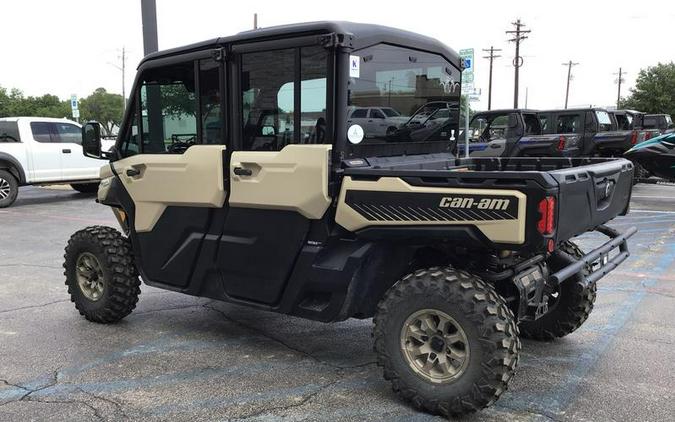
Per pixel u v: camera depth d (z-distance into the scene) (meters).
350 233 3.80
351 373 4.08
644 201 12.95
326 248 3.83
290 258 3.96
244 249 4.17
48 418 3.45
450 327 3.38
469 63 10.14
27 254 8.36
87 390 3.84
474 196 3.19
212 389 3.83
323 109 3.72
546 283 3.54
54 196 16.05
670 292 5.94
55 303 5.88
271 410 3.53
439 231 3.33
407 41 4.17
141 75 4.68
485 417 3.40
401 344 3.48
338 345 4.64
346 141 3.75
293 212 3.89
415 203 3.39
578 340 4.65
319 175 3.68
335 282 3.75
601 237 8.46
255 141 4.06
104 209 13.35
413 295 3.40
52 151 14.05
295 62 3.79
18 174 13.53
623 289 6.07
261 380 3.97
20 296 6.13
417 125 4.43
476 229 3.21
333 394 3.74
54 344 4.70
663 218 10.55
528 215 3.05
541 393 3.71
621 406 3.53
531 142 13.57
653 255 7.63
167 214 4.62
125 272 5.01
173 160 4.45
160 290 6.35
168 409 3.55
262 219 4.05
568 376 3.96
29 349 4.59
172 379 4.00
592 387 3.79
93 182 15.20
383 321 3.53
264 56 3.93
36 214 12.55
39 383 3.95
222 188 4.18
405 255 3.82
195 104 4.32
